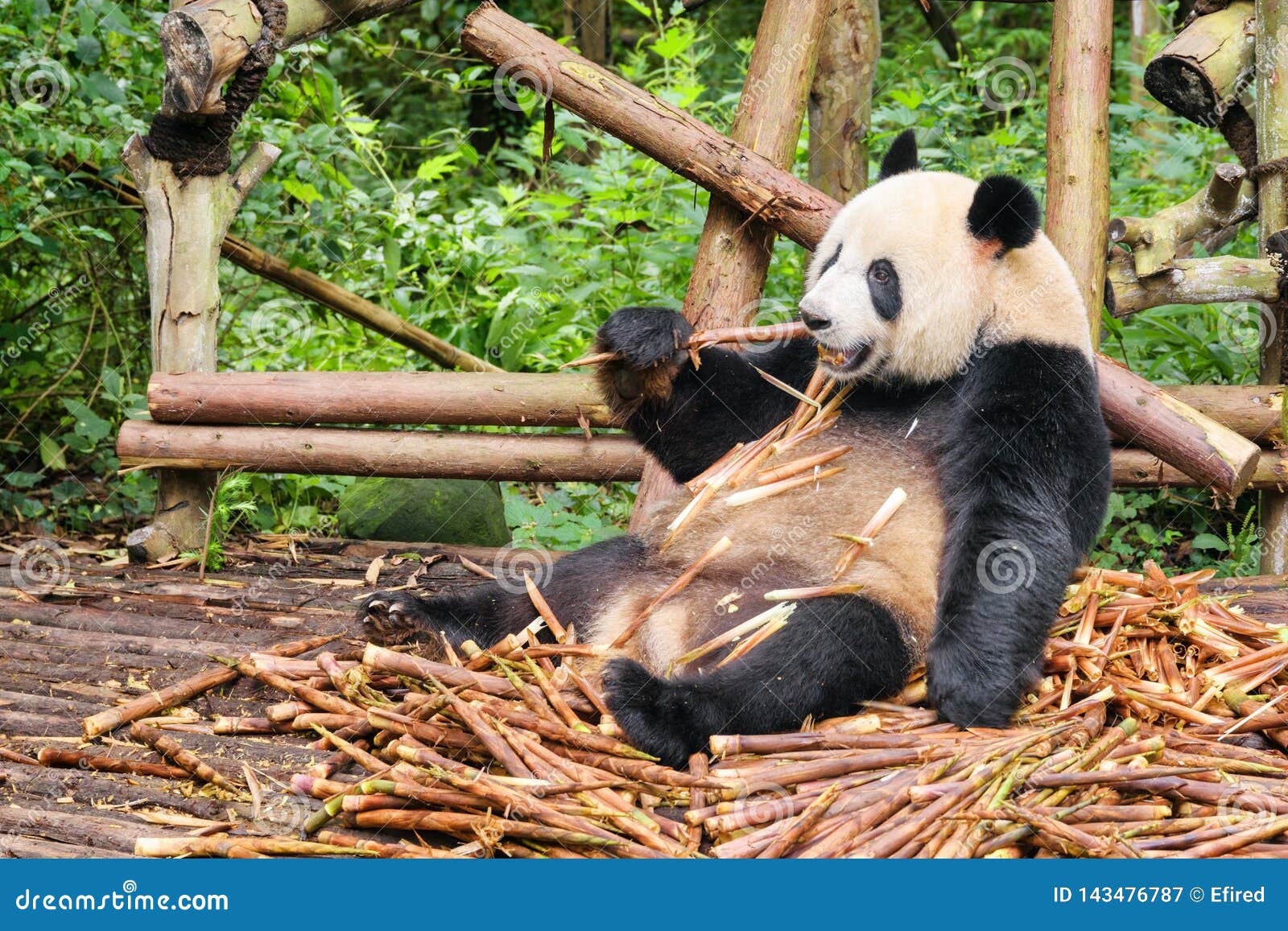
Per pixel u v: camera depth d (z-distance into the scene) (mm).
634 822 4180
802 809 4242
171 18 6738
